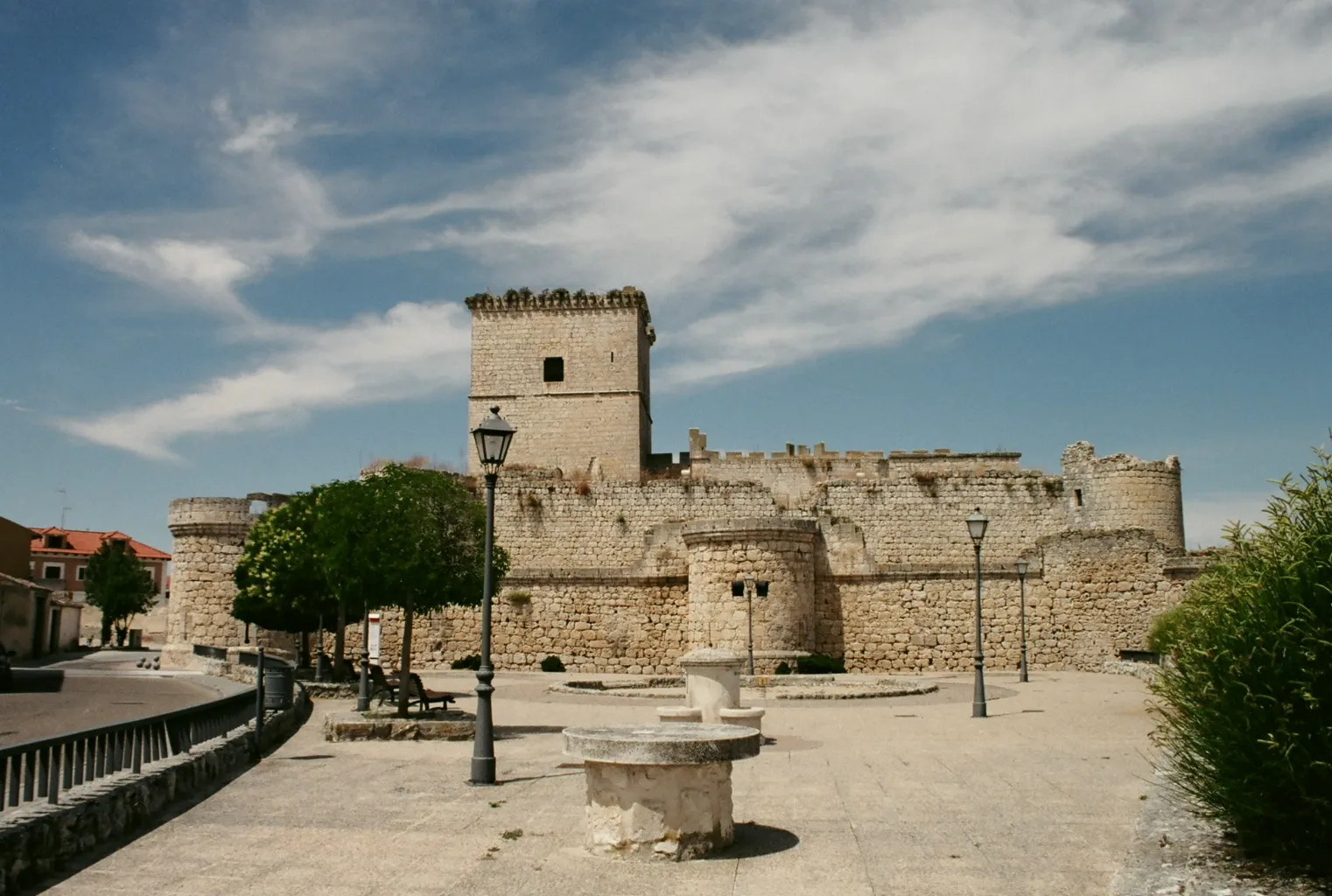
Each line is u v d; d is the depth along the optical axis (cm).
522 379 6650
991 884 927
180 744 1483
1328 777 805
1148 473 4931
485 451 1588
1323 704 811
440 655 4369
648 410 7144
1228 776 879
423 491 2250
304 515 3456
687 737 1049
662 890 929
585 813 1081
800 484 6119
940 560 5091
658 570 4306
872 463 6178
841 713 2469
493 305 6694
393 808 1306
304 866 1023
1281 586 855
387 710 2397
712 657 2064
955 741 1884
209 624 4359
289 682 1922
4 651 3444
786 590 4031
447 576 2195
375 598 2205
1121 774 1483
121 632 8338
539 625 4316
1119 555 4088
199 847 1100
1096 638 4091
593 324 6662
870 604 4241
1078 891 902
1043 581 4191
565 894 920
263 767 1639
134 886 957
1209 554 1018
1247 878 861
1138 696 2834
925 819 1194
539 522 5144
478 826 1197
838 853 1044
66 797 1106
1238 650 864
